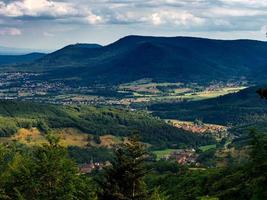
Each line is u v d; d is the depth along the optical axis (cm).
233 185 12406
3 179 4034
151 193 4462
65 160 4078
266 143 6362
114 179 4341
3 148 4331
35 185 3941
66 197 3962
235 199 9944
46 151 4038
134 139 4409
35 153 4088
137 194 4331
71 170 4097
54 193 3941
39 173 3978
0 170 4219
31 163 4066
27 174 3975
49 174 3972
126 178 4322
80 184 4184
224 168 15750
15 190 3853
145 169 4403
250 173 6769
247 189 9675
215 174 15375
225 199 10219
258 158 6356
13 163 4106
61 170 4016
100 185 4350
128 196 4309
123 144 4453
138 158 4369
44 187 3972
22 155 4306
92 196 4231
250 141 6444
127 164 4316
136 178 4328
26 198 3969
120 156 4369
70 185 4022
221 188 13138
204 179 15300
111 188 4284
